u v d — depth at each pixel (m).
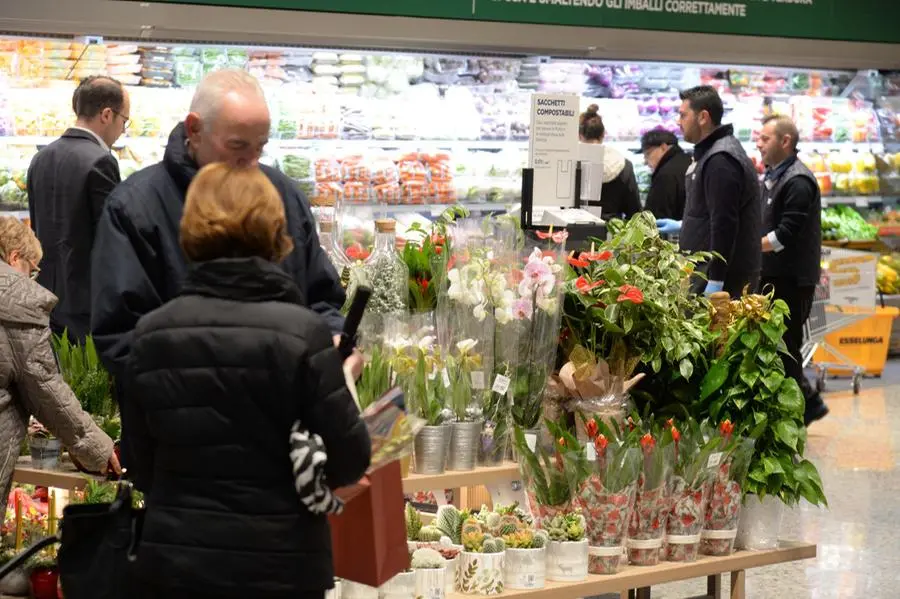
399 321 3.89
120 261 2.96
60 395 3.58
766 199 7.77
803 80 10.45
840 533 6.01
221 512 2.39
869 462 7.42
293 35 7.56
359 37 7.77
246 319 2.41
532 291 4.09
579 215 4.98
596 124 7.95
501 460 4.07
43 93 7.06
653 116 9.41
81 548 2.68
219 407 2.39
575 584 3.77
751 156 9.96
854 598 5.07
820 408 7.78
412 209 8.15
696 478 4.04
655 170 8.56
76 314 5.33
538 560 3.71
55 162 5.33
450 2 8.04
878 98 10.80
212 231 2.45
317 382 2.40
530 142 5.06
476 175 8.41
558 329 4.13
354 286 3.90
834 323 9.30
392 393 2.82
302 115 7.80
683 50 9.16
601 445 3.87
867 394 9.70
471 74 8.54
